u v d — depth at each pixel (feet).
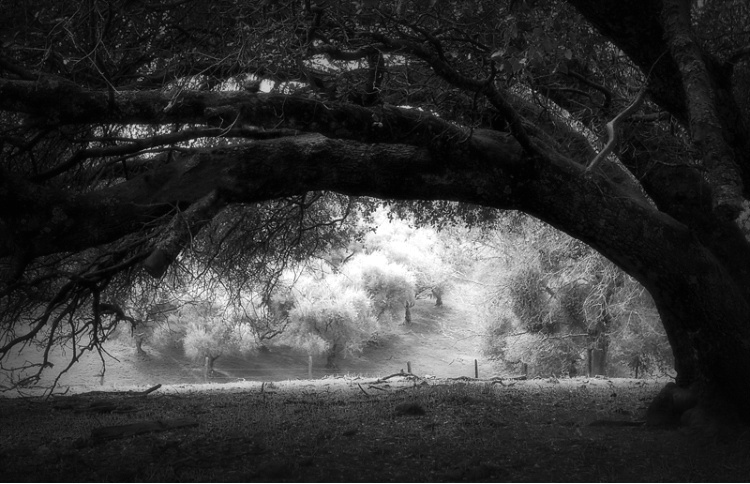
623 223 24.76
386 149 24.53
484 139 25.18
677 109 23.82
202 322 112.88
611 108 27.63
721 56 28.45
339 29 23.62
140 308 38.37
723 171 17.28
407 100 27.48
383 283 148.97
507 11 22.24
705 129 18.06
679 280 24.81
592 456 21.34
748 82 27.30
